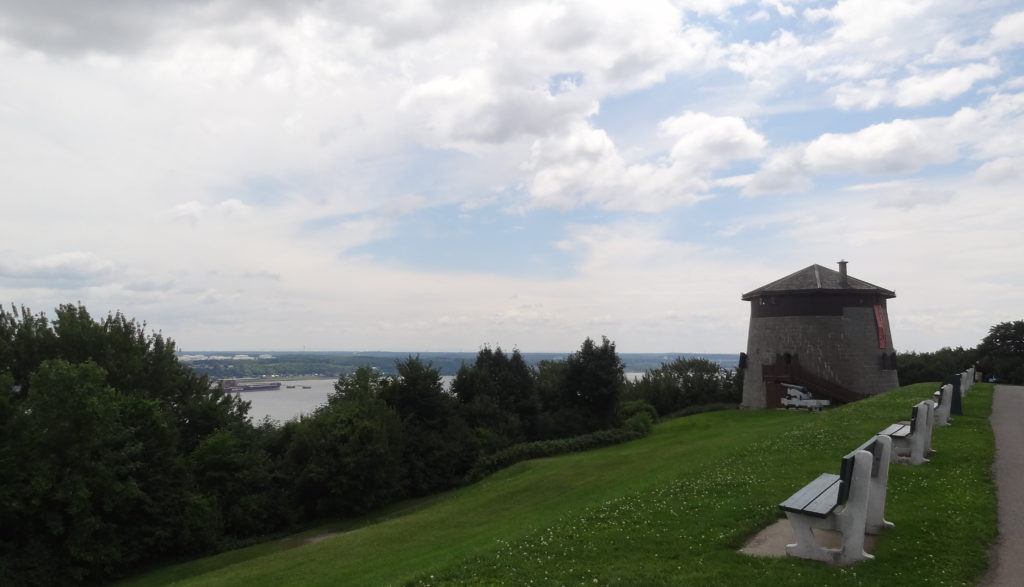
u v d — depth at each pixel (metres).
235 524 36.50
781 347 51.22
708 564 10.61
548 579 10.65
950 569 9.91
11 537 27.06
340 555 23.23
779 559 10.61
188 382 45.75
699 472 18.89
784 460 18.89
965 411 25.86
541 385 62.56
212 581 22.56
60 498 26.62
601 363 56.59
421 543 22.66
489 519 25.78
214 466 36.34
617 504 15.59
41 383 27.72
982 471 15.70
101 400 28.48
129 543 30.44
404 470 44.38
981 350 65.50
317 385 197.62
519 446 46.44
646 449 38.00
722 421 47.97
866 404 31.39
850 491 10.44
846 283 51.03
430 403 49.00
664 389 72.00
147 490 31.62
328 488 40.50
